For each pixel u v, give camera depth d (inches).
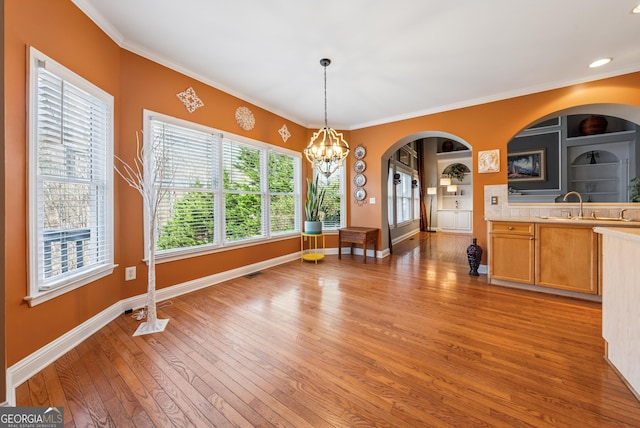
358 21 86.2
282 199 175.5
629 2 77.9
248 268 149.3
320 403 53.1
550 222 112.0
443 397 54.6
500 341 76.5
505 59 109.3
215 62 111.0
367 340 77.4
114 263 91.0
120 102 94.5
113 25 87.7
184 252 115.6
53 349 67.7
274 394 55.7
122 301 96.0
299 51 103.2
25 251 61.3
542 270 115.0
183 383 59.0
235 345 74.9
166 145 109.9
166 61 108.0
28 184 61.9
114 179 91.1
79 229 78.0
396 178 265.3
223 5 78.9
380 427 47.2
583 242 106.6
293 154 181.3
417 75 122.7
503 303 105.2
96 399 54.1
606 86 120.0
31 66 62.2
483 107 148.9
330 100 152.1
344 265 169.2
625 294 57.9
